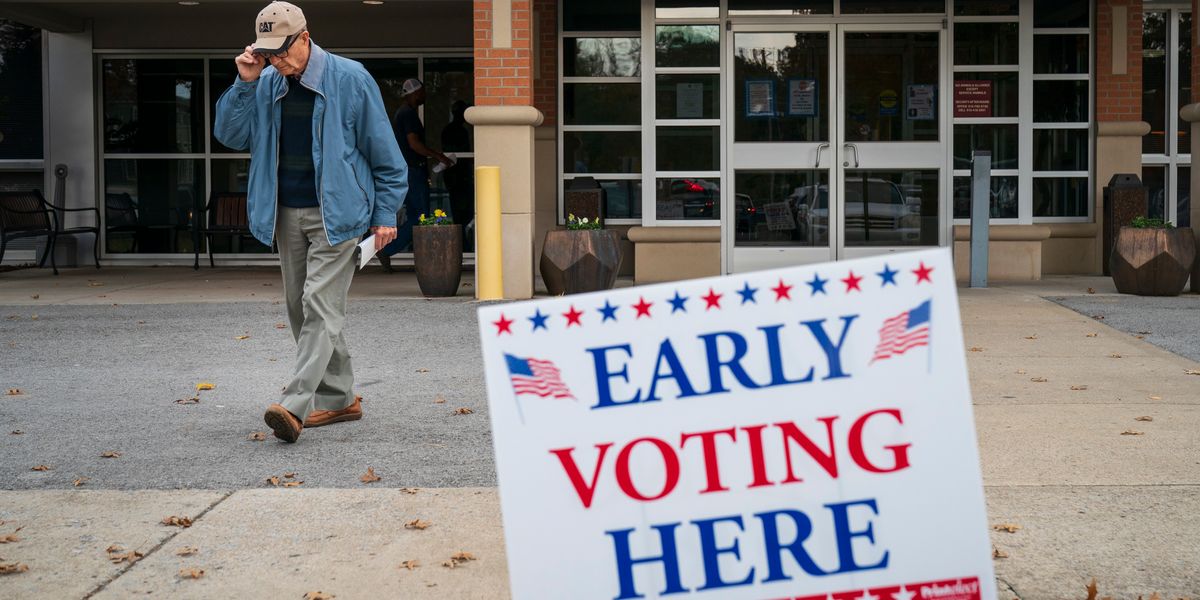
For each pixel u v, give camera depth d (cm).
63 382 725
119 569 379
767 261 1343
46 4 1480
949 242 1336
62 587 363
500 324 241
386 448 546
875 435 239
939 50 1325
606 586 239
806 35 1331
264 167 552
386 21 1582
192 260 1633
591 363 241
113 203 1627
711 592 238
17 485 482
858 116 1333
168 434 579
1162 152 1602
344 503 454
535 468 240
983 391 681
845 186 1338
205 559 389
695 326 241
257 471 504
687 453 240
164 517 436
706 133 1352
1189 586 357
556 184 1407
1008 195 1356
